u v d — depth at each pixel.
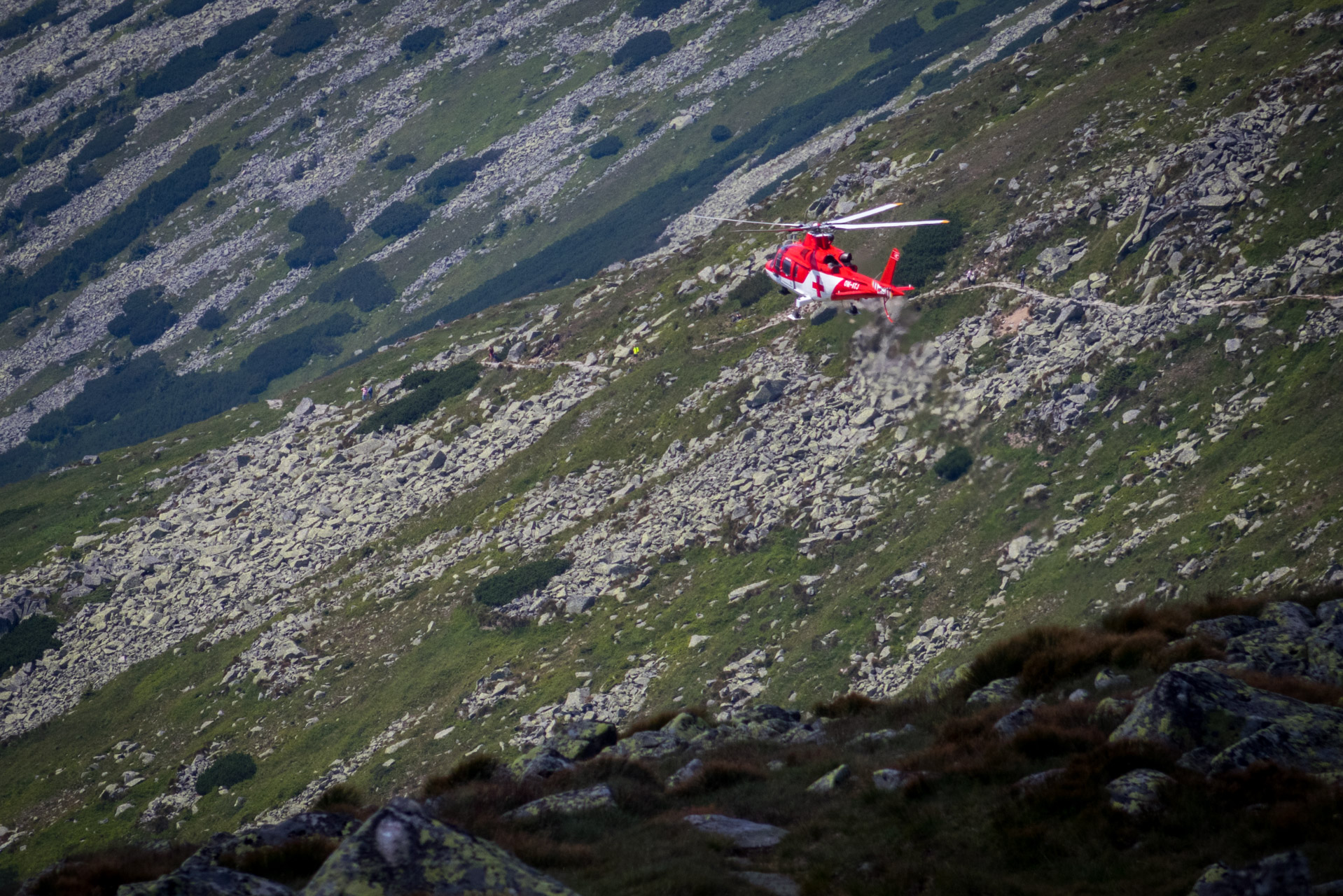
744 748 24.61
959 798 15.66
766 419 98.06
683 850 15.66
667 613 81.88
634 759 25.09
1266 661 18.34
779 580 78.38
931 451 81.50
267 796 83.00
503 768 23.81
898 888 13.05
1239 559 51.81
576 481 108.00
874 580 72.50
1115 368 75.44
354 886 11.09
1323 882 10.51
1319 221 72.88
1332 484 51.62
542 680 80.44
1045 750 16.38
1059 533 65.88
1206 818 12.58
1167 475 64.44
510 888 11.39
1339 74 82.38
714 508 91.31
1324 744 13.55
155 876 15.41
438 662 90.44
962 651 60.09
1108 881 11.91
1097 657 21.52
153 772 94.06
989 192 104.25
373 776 77.94
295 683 96.94
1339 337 63.50
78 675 113.94
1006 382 81.94
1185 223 82.06
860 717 26.41
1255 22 102.50
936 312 94.81
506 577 96.38
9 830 93.38
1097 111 104.31
